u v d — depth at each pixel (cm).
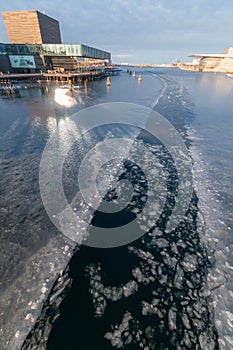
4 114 1652
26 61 3956
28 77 3691
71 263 467
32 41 4684
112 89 3175
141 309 382
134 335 344
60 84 3488
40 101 2159
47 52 3984
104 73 5653
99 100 2261
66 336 337
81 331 345
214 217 617
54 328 347
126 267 465
